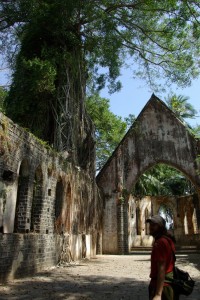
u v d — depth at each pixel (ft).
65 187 43.16
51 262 36.63
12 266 26.27
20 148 28.37
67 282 26.76
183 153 71.05
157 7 53.16
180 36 56.34
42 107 48.49
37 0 44.91
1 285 23.15
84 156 56.24
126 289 24.45
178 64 62.23
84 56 57.67
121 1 53.06
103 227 67.72
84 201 52.80
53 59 47.91
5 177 26.61
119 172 70.28
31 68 43.86
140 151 72.23
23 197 30.27
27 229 30.19
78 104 53.52
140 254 66.49
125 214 67.72
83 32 54.65
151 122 74.08
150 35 59.88
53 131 48.91
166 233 10.77
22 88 46.73
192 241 88.38
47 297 20.11
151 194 105.50
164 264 9.91
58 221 41.14
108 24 51.55
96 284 26.45
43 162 34.58
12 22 48.47
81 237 50.21
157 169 110.01
